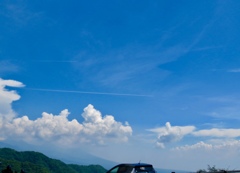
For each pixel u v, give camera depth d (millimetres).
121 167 17297
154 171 16828
